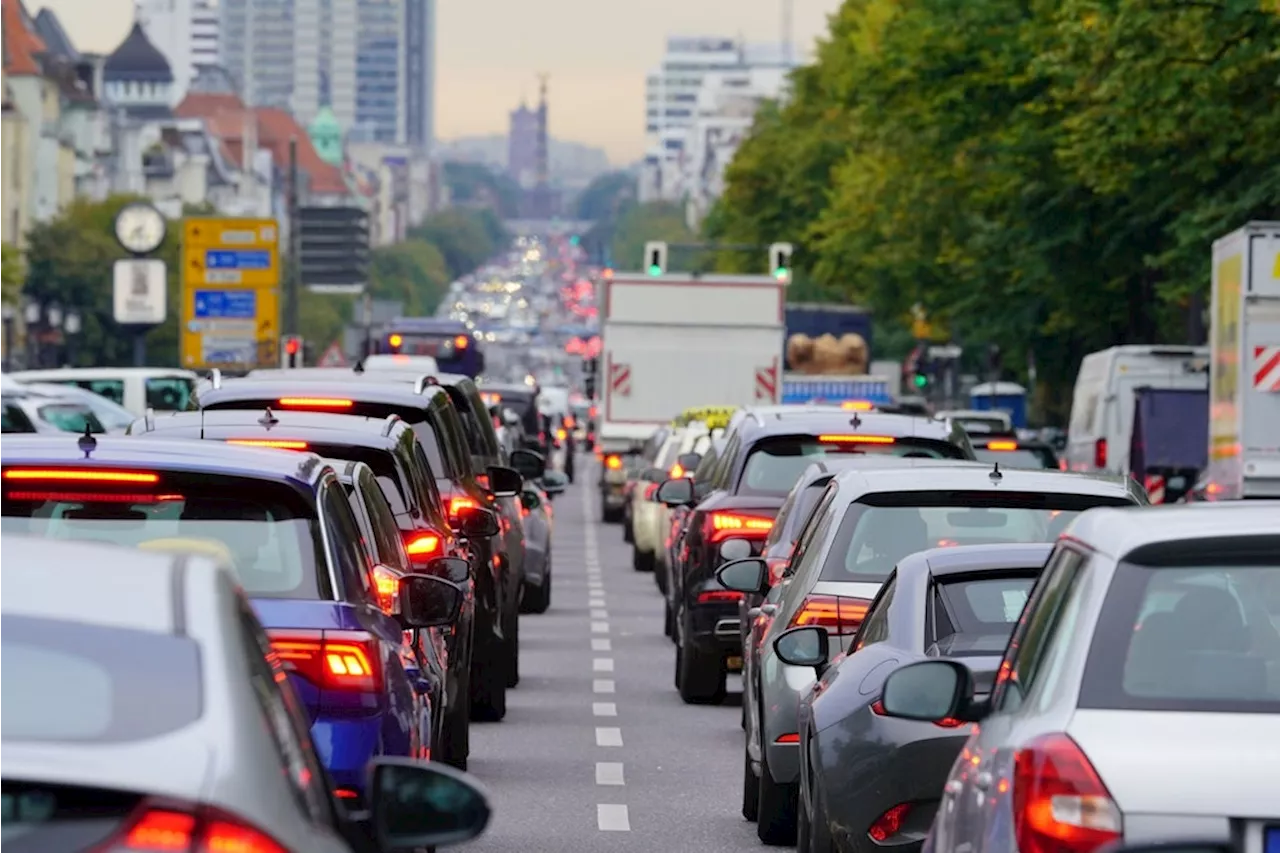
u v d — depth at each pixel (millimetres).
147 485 21359
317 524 21562
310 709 20531
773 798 30922
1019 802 14266
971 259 136375
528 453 55094
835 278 175875
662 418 121250
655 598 80625
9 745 10047
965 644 23141
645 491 92875
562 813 34219
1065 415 176125
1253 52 84562
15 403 88375
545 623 69938
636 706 48531
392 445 31062
